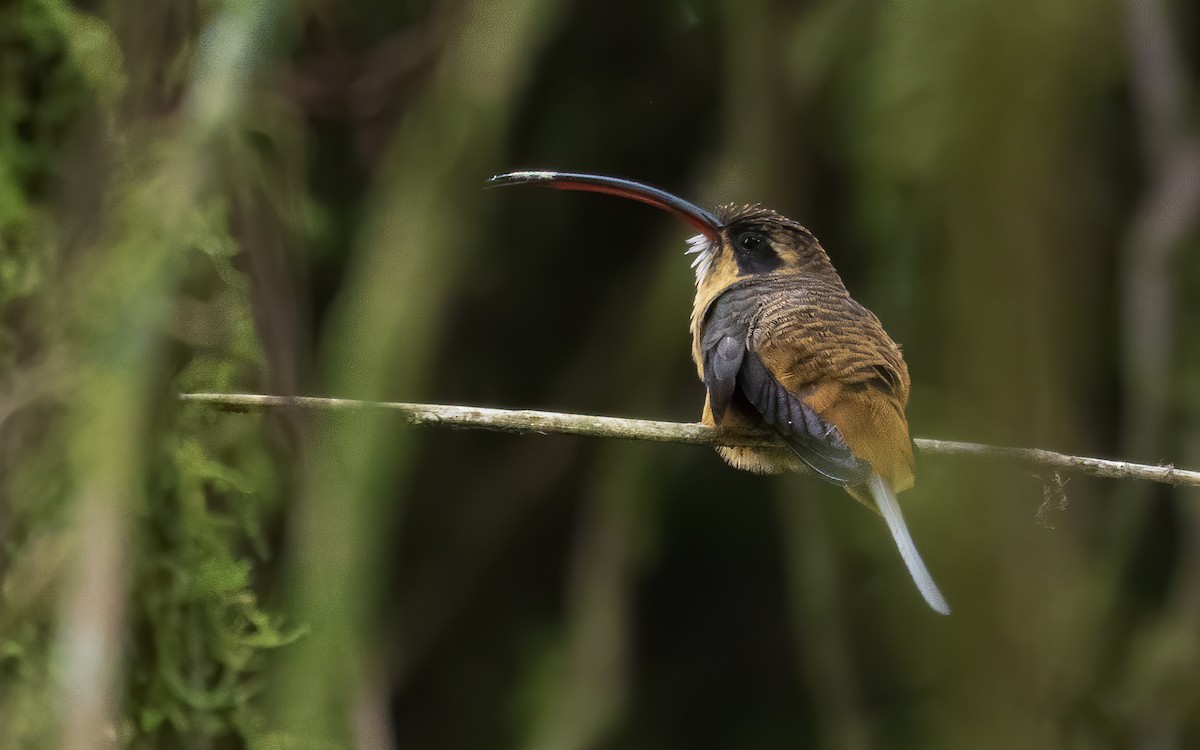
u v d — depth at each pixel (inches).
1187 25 355.9
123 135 170.1
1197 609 341.4
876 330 283.6
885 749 341.4
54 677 137.3
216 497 193.0
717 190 336.2
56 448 148.0
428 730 398.0
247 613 184.1
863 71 314.7
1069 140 221.6
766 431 272.1
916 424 298.2
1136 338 338.3
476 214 302.2
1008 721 253.4
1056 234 222.2
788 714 426.3
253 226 213.5
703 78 385.7
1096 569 347.6
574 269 397.4
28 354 154.5
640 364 369.1
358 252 296.8
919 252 299.1
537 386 394.0
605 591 356.2
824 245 360.2
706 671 433.1
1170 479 239.3
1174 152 336.8
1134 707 334.6
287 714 208.4
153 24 176.1
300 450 215.5
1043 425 234.8
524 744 357.7
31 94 166.9
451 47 302.7
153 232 160.7
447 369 390.9
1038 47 217.0
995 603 254.2
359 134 336.8
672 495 407.8
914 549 240.8
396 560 389.4
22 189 162.6
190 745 171.5
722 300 293.4
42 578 142.3
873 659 358.9
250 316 205.2
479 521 393.4
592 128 390.0
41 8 167.5
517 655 398.3
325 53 334.6
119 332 154.0
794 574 349.1
